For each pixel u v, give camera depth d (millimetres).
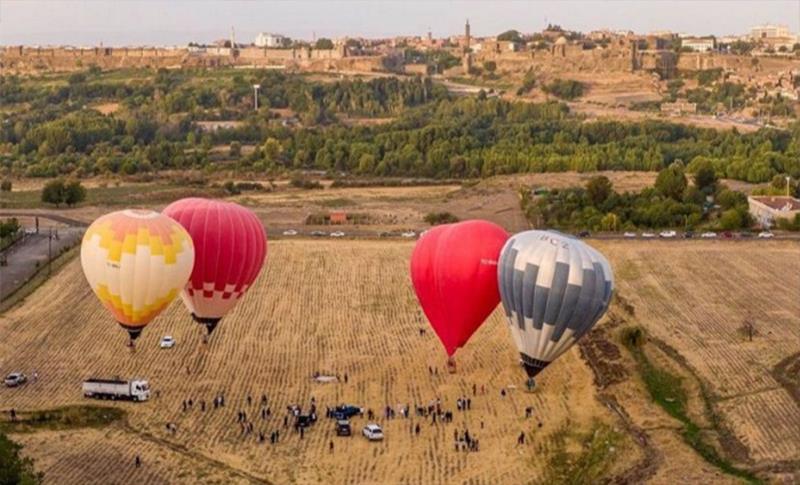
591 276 103688
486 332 137750
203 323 121812
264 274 169500
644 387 117938
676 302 154250
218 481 95062
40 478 87500
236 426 108375
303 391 118562
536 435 105375
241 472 97125
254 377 123188
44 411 111062
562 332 105250
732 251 187000
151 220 111438
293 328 142375
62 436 105125
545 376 121312
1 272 172375
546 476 96250
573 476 95812
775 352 130375
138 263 108875
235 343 135500
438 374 123500
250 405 114188
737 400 114312
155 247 109375
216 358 129625
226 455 101000
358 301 155625
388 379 122375
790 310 150250
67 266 175125
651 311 149375
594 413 110250
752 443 102438
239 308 150875
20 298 155375
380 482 95250
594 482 92250
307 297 157375
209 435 105938
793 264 177875
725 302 154375
